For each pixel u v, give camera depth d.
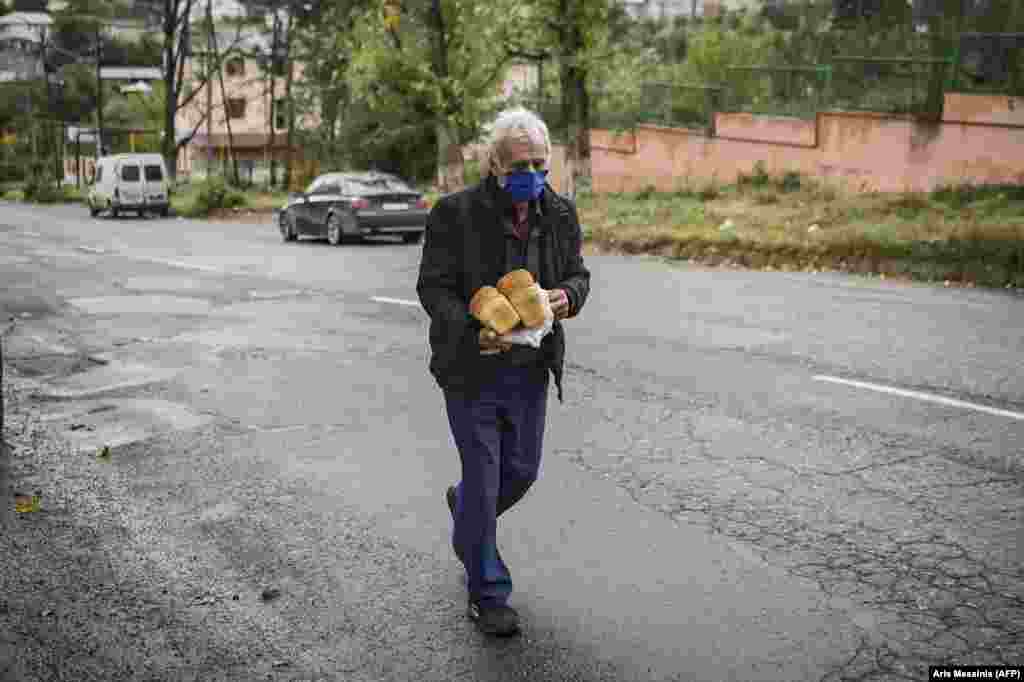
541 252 3.53
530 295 3.30
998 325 9.15
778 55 25.16
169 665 3.39
